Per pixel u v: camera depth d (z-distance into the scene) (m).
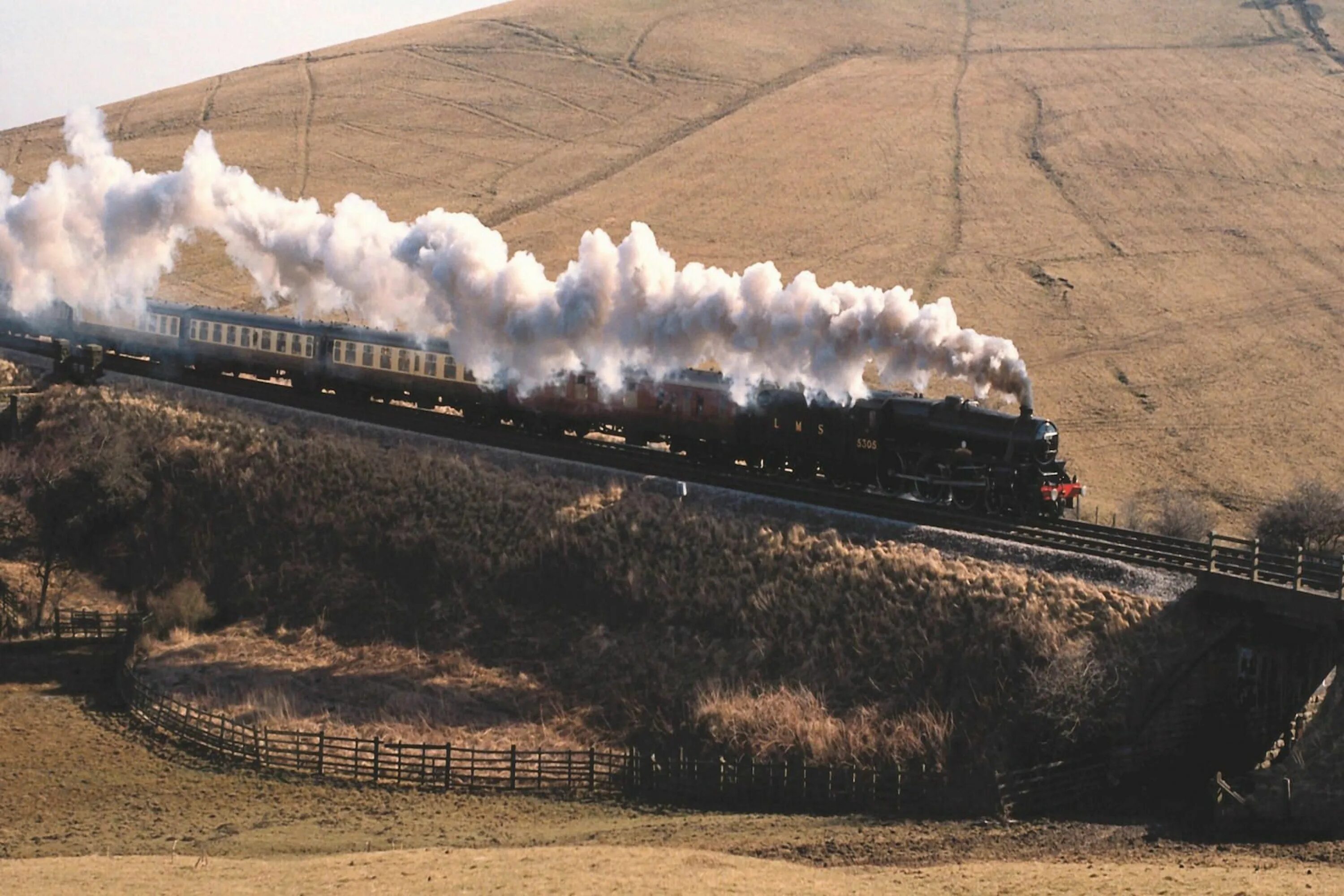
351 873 32.31
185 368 75.75
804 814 39.38
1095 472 82.25
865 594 46.78
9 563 60.28
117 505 61.34
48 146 151.12
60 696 50.47
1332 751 37.38
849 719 42.91
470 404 63.72
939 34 186.25
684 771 41.47
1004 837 36.56
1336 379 96.81
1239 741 41.81
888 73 170.12
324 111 163.50
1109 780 40.12
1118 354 99.81
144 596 58.62
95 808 40.38
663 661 47.84
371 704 48.38
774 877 31.47
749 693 45.25
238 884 31.27
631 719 45.75
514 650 50.66
